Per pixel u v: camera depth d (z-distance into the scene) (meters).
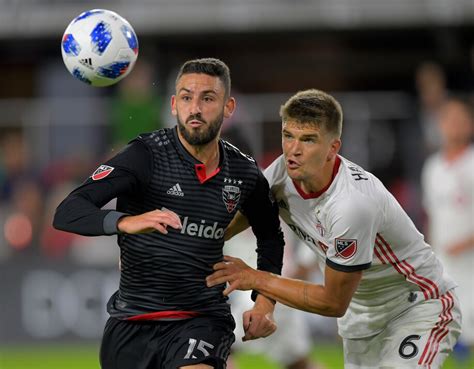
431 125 43.94
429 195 34.28
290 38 54.22
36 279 42.38
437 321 20.34
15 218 43.75
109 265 42.09
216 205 18.91
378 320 20.89
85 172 45.28
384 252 20.06
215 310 19.31
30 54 54.53
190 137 18.22
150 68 49.44
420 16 52.09
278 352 30.53
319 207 19.47
